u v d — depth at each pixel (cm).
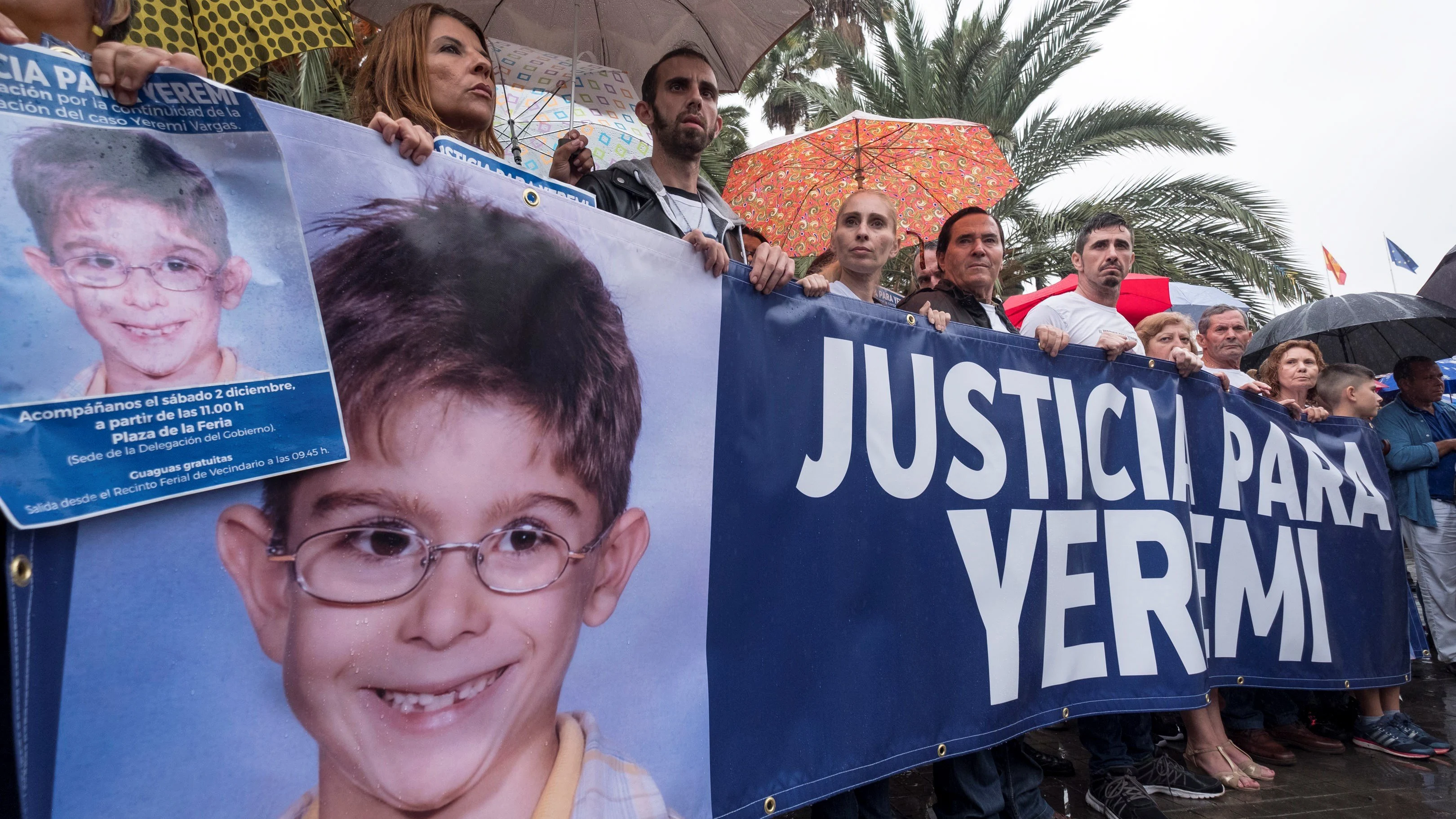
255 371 106
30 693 88
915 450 207
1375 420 524
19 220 91
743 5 267
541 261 139
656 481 152
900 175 414
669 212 233
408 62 176
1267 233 1107
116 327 95
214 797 100
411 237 124
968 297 292
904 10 1288
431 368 123
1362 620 355
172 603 99
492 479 127
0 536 94
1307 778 321
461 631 122
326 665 110
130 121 100
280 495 108
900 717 190
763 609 169
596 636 139
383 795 113
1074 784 303
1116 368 271
